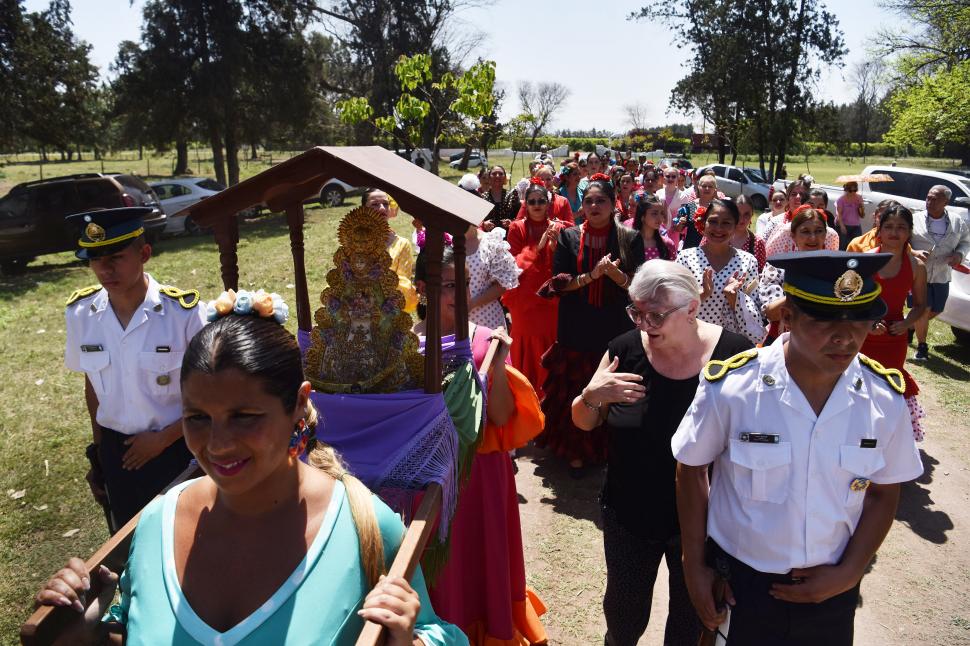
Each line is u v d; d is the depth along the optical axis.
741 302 3.81
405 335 2.13
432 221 1.87
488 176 8.16
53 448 5.21
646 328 2.44
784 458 1.92
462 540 2.73
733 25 27.66
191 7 20.88
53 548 4.02
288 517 1.37
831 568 1.95
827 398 1.93
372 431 2.00
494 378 2.65
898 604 3.51
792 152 30.14
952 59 22.95
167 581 1.34
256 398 1.27
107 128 29.19
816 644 2.02
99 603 1.41
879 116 63.25
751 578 2.02
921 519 4.27
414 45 27.41
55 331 8.73
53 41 21.36
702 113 30.12
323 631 1.27
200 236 17.44
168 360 2.85
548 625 3.33
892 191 13.60
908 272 4.44
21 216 13.44
